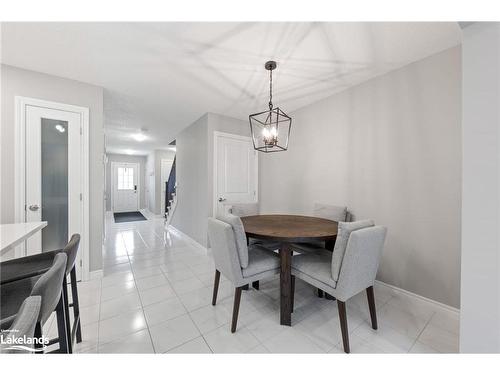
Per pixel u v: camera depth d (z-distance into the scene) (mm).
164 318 1752
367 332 1588
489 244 914
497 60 897
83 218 2449
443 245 1869
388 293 2174
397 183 2166
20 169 2168
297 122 3311
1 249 1043
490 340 914
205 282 2410
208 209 3455
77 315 1459
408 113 2092
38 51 1925
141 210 8812
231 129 3727
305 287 2301
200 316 1781
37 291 713
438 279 1892
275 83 2516
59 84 2346
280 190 3635
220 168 3590
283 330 1614
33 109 2223
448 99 1850
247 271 1650
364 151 2453
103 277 2543
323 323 1698
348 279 1381
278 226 2025
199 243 3691
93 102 2527
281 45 1845
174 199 5324
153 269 2789
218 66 2172
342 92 2686
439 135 1896
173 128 4465
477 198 941
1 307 993
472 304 953
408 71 2094
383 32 1677
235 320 1590
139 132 4812
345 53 1946
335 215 2551
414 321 1726
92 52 1949
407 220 2090
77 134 2434
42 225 1660
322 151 2939
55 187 2342
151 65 2156
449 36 1710
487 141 918
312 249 2176
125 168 8680
